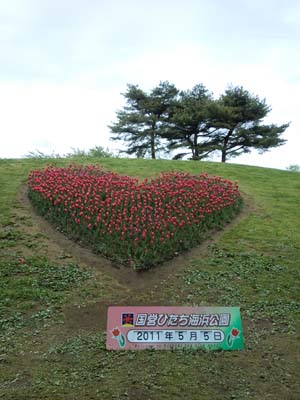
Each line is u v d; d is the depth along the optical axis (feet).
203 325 19.75
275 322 22.65
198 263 29.63
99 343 20.21
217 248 31.83
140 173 48.34
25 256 29.12
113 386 16.87
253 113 92.02
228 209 37.68
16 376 17.47
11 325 21.66
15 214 35.14
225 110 89.51
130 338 19.44
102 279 27.04
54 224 33.60
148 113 103.04
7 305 23.35
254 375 18.02
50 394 16.25
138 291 26.04
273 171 55.88
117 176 43.21
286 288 26.45
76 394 16.29
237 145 95.45
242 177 50.85
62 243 31.32
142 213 33.55
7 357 18.93
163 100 102.01
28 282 25.82
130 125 102.68
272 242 33.12
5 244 30.55
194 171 51.19
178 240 31.24
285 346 20.40
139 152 105.29
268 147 93.04
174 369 18.15
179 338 19.49
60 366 18.34
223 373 18.06
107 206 34.27
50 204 35.17
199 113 92.17
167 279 27.45
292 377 17.95
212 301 24.82
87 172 43.62
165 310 19.74
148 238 30.45
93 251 30.19
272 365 18.80
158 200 36.22
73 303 24.02
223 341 19.63
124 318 19.60
